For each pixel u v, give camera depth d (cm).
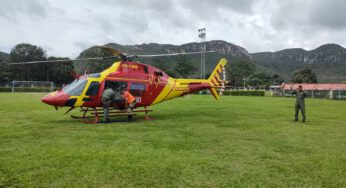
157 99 1296
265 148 688
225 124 1103
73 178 449
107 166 512
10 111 1518
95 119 1185
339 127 1067
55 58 8838
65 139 758
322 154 633
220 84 1627
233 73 11362
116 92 1146
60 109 1658
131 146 681
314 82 10344
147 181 443
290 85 6525
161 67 10656
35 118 1227
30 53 9262
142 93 1228
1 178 444
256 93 5919
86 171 483
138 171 488
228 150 661
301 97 1242
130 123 1105
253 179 462
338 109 2030
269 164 549
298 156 613
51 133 848
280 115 1490
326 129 1012
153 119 1252
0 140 735
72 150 627
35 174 464
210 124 1099
